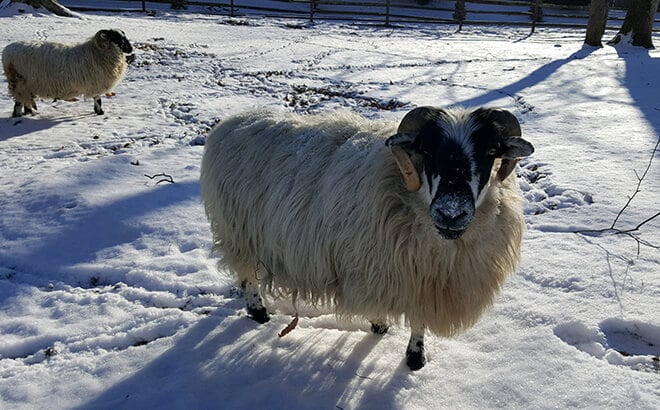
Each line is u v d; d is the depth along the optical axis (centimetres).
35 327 148
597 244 183
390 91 426
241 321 152
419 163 114
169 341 143
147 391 125
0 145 304
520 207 129
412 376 128
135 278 173
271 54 602
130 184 242
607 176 240
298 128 141
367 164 122
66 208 217
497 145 107
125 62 377
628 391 118
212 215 156
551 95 400
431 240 117
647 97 387
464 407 118
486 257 122
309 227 129
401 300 123
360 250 122
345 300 131
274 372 131
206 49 618
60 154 288
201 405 120
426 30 916
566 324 142
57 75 348
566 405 116
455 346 139
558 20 1202
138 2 1047
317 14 1089
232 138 149
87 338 144
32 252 187
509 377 125
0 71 477
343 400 121
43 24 692
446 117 108
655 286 157
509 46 709
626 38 678
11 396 123
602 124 321
